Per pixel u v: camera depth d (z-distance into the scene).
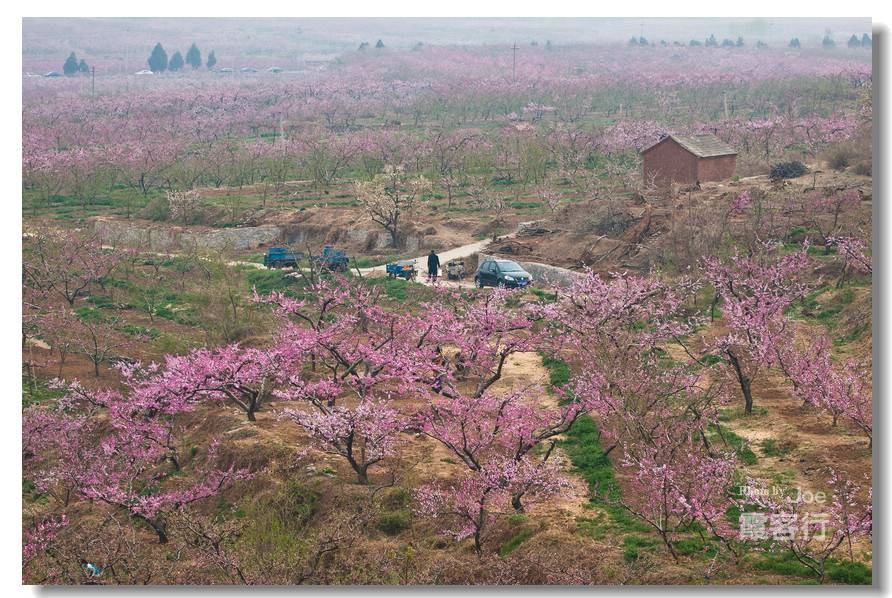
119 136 157.25
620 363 31.70
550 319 36.62
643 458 26.55
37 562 27.03
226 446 33.97
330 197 99.31
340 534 26.20
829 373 31.28
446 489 29.80
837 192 60.22
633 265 55.34
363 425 30.52
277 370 35.53
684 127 128.88
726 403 33.22
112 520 29.08
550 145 119.19
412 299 53.78
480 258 62.91
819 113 147.50
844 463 27.95
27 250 66.69
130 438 34.44
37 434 35.91
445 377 33.53
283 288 61.44
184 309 60.66
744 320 33.62
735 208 56.19
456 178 105.06
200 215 90.06
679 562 23.66
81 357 51.59
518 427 29.23
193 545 26.62
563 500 28.58
